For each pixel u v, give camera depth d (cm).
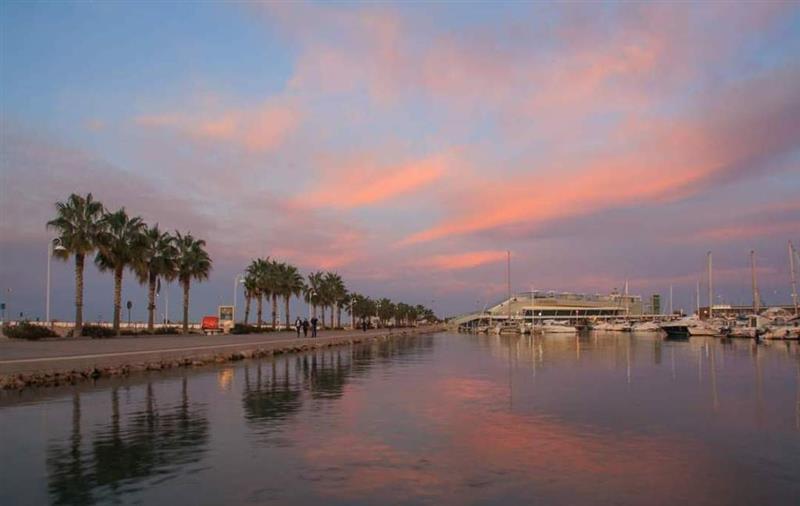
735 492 1108
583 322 16712
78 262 5738
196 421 1753
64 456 1323
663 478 1192
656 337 10600
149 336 6825
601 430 1659
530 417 1862
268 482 1144
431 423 1752
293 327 12412
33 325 5616
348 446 1443
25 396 2220
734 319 11444
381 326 19662
